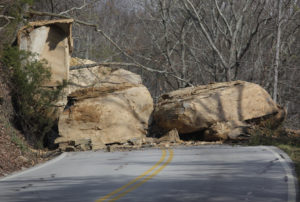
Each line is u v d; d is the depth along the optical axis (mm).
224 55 73188
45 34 40656
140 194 13375
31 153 30750
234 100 39062
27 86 35406
